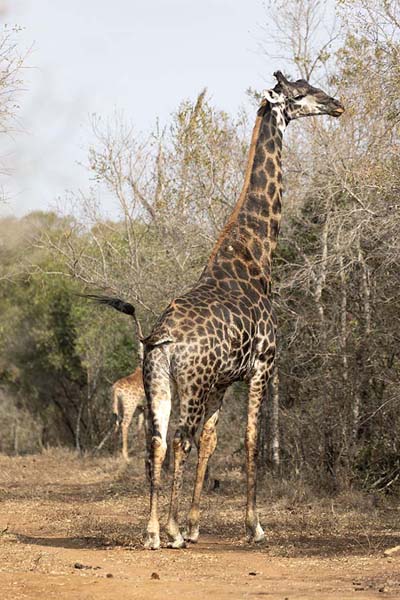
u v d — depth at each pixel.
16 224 68.69
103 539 37.56
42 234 68.38
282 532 38.97
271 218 39.50
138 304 60.88
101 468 75.19
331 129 53.81
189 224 60.16
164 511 46.72
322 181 52.25
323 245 51.22
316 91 41.03
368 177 46.94
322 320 52.31
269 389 58.75
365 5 47.56
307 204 57.12
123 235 66.81
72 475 71.56
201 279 37.50
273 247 39.47
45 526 42.16
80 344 90.44
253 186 39.50
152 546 34.25
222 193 59.53
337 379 51.97
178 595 25.52
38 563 30.48
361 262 48.00
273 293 55.81
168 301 60.00
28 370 102.44
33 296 98.69
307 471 54.28
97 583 27.06
